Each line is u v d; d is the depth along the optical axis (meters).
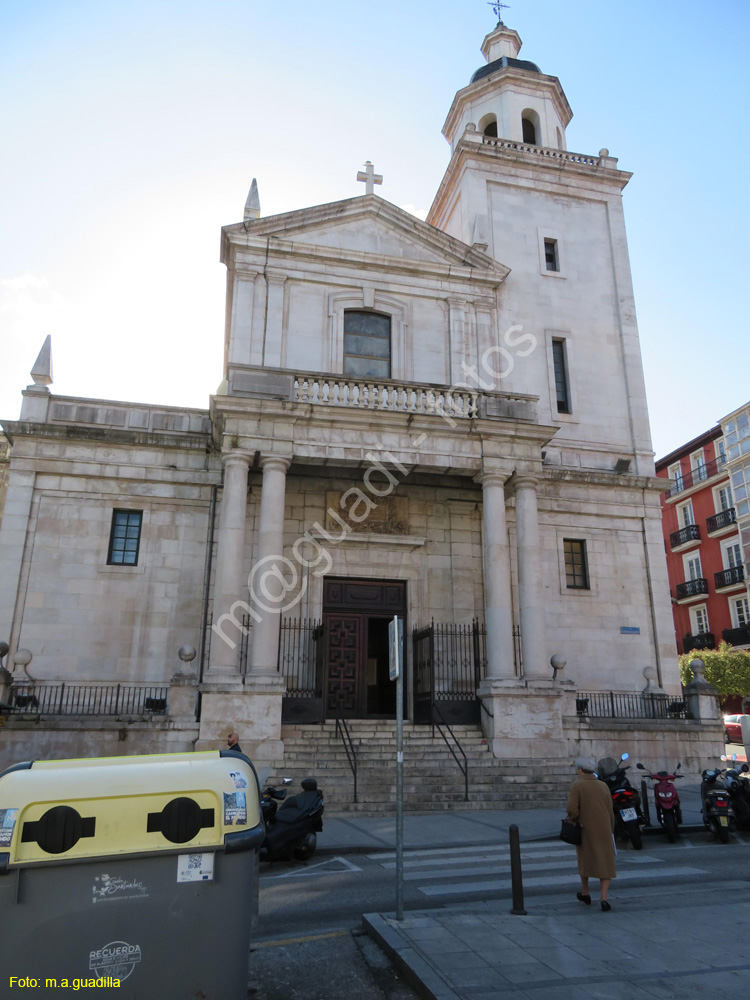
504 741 16.97
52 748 15.22
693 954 5.84
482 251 24.00
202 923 4.21
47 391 20.16
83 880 4.09
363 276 22.52
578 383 23.97
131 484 19.69
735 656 35.28
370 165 23.73
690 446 44.59
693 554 44.28
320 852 10.54
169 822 4.30
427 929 6.41
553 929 6.47
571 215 25.88
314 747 16.38
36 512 19.06
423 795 14.48
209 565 19.30
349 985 5.50
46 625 18.34
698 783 17.94
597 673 21.08
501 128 28.11
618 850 10.96
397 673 7.44
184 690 16.11
